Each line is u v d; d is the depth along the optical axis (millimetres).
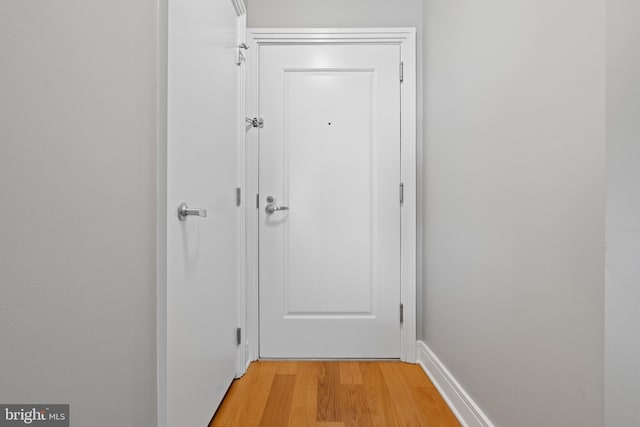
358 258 2080
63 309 635
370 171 2082
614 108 583
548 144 939
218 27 1495
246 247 2035
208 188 1363
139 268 899
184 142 1127
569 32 859
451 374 1604
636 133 548
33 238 568
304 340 2078
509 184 1133
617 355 574
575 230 842
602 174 763
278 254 2072
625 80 566
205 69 1328
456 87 1569
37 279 577
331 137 2082
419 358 2045
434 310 1860
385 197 2072
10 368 532
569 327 861
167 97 997
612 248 583
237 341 1844
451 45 1633
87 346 700
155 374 988
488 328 1268
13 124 529
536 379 991
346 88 2078
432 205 1905
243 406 1552
